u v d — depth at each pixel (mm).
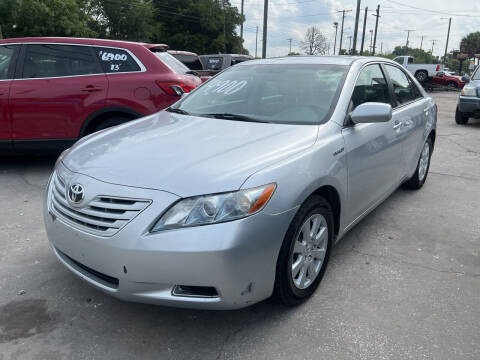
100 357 2271
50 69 5438
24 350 2314
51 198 2670
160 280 2143
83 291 2889
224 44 41625
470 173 6004
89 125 5543
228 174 2252
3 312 2643
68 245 2424
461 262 3348
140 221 2156
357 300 2797
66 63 5465
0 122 5328
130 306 2727
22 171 5730
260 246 2215
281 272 2424
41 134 5414
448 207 4582
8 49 5453
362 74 3559
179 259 2090
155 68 5570
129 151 2627
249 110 3307
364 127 3252
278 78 3533
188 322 2568
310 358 2270
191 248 2076
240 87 3613
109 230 2219
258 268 2240
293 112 3131
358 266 3254
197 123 3135
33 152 5520
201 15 40219
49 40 5484
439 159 6852
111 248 2189
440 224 4109
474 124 11000
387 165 3686
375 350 2324
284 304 2613
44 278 3041
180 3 40250
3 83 5328
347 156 2926
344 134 2988
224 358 2270
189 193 2164
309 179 2492
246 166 2330
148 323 2559
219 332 2475
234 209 2146
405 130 4023
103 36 30984
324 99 3178
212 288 2180
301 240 2607
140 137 2904
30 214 4223
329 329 2498
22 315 2617
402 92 4328
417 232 3914
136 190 2230
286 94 3326
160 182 2238
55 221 2520
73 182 2445
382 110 2902
